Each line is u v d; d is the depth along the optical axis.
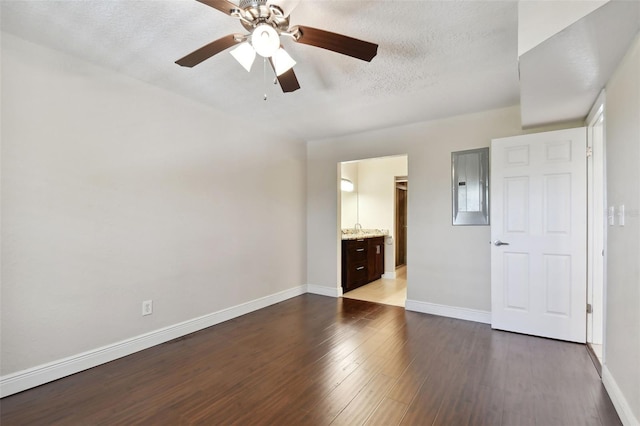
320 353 2.50
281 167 4.09
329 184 4.38
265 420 1.69
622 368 1.70
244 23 1.55
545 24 1.54
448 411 1.75
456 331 2.98
